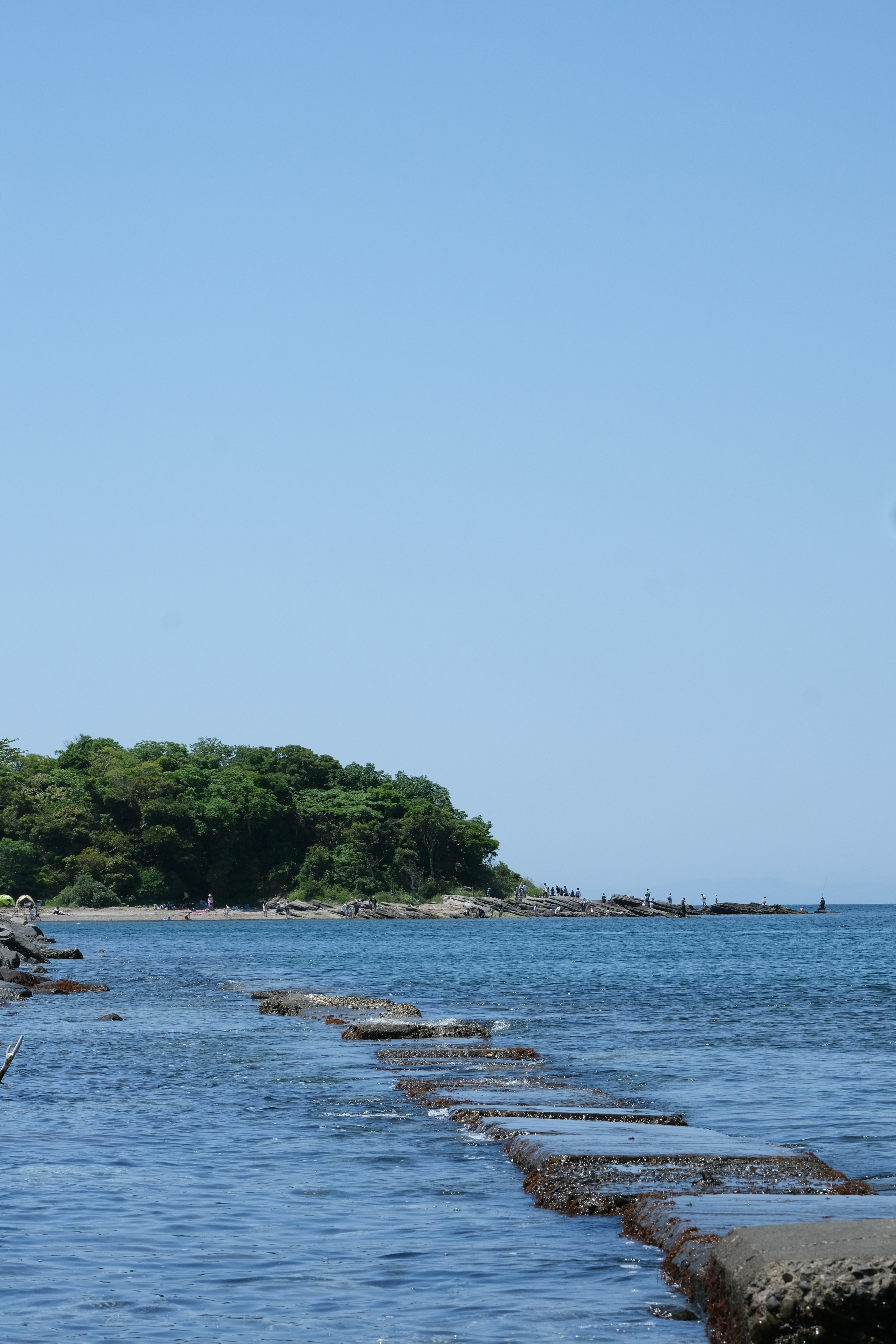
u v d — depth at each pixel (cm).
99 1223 1482
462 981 5866
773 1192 1517
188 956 8262
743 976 6325
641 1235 1393
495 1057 2953
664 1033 3547
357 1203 1579
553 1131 1931
